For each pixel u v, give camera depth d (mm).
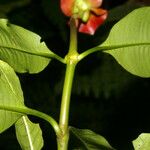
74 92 1267
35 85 1451
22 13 1314
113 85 1250
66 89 455
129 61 468
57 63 1417
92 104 1415
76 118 1414
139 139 457
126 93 1296
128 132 1378
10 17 1300
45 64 468
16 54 459
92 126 1400
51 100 1446
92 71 1262
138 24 460
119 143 1366
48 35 1344
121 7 650
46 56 464
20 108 455
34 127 470
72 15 455
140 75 470
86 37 1104
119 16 650
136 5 642
